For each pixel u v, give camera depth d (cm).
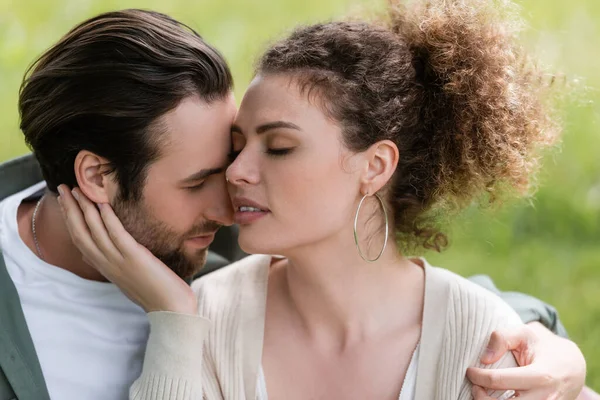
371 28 216
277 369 215
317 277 212
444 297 215
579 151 486
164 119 214
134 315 238
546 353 211
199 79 216
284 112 199
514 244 444
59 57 221
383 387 210
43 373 227
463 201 233
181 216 225
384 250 217
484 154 221
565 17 583
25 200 250
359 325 215
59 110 218
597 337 368
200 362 211
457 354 206
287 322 221
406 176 221
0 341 217
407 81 213
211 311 222
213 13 621
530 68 236
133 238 224
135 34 216
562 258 430
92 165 221
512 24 232
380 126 206
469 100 217
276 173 202
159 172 219
